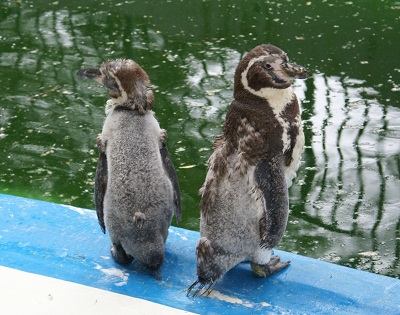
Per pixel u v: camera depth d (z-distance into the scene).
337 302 2.76
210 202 2.70
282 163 2.68
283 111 2.68
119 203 2.76
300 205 3.87
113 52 5.40
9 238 3.00
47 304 2.74
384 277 2.88
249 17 5.91
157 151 2.77
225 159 2.69
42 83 4.98
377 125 4.41
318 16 5.91
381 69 5.08
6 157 4.19
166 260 2.92
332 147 4.24
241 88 2.69
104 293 2.78
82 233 3.04
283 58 2.65
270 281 2.84
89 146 4.28
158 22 5.89
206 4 6.18
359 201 3.88
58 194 3.93
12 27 5.86
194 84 4.90
